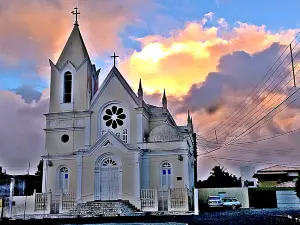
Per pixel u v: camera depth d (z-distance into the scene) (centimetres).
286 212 3962
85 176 4566
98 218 3681
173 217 3594
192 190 4875
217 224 2742
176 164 4575
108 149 4569
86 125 4909
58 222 3353
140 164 4553
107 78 4988
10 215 4303
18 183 6097
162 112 5225
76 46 5303
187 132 5544
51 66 5256
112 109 4938
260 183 6956
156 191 4350
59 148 4953
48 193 4403
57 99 5156
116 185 4503
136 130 4784
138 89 4894
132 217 3675
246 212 4188
